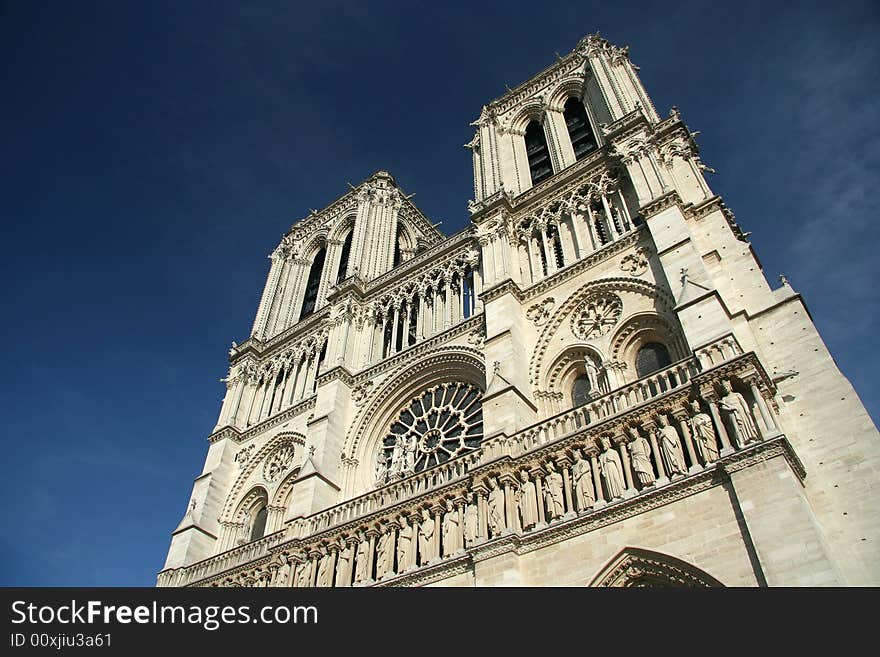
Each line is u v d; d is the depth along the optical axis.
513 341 40.56
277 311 70.94
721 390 28.25
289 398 57.72
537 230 48.75
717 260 36.53
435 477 37.56
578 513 29.66
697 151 44.81
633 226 42.25
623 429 30.61
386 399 49.16
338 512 40.66
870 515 24.88
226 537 51.09
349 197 78.19
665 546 26.19
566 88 60.97
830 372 29.47
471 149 63.78
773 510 23.91
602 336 38.81
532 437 34.34
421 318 52.31
